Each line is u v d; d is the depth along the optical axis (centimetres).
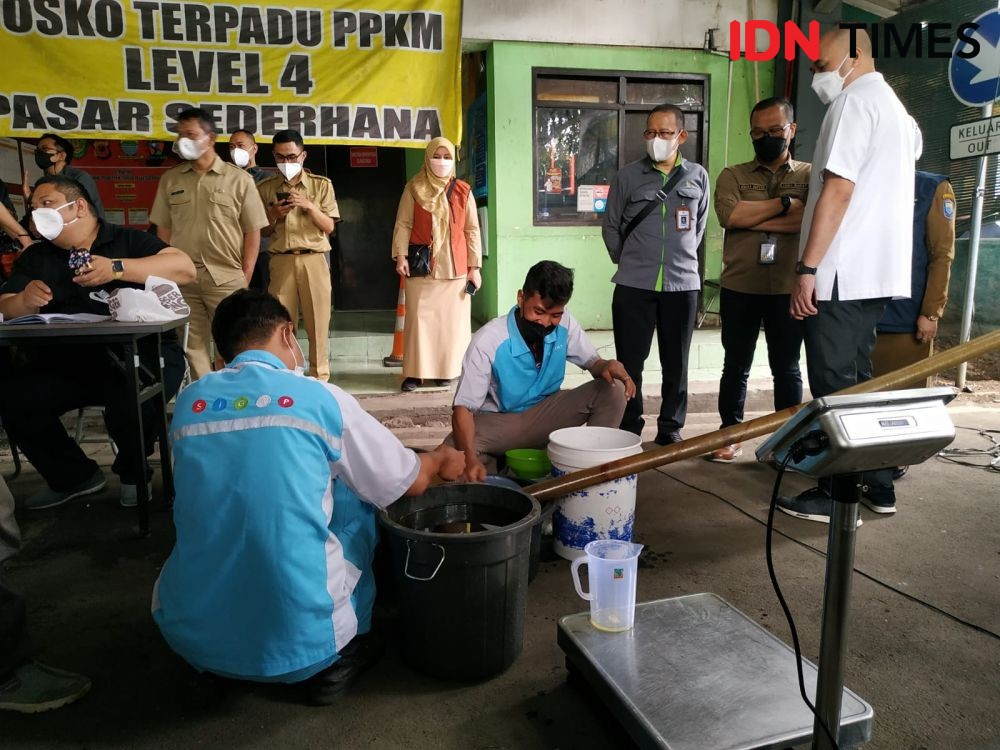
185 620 158
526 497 192
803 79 585
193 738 160
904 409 107
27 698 168
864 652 189
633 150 599
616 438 255
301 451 155
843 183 251
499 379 272
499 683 180
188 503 156
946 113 552
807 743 141
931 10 556
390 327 594
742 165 351
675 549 257
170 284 288
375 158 696
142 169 649
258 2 449
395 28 468
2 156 568
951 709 165
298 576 153
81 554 257
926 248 321
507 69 551
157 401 302
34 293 277
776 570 238
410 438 399
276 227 439
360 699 173
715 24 578
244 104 458
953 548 254
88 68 435
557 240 585
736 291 347
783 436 112
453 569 166
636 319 366
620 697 151
